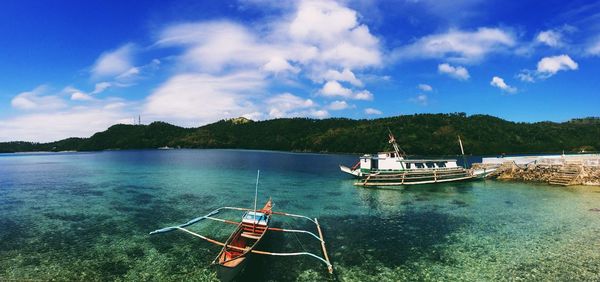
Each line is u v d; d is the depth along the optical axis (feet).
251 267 70.74
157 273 68.39
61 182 193.47
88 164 338.95
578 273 68.69
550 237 90.99
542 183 187.42
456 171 197.98
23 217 110.22
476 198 145.89
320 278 66.64
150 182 192.95
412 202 138.10
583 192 156.35
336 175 234.38
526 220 108.27
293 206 130.11
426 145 564.71
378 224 104.63
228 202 136.56
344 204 134.21
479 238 90.94
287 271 69.36
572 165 188.34
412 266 72.69
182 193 156.04
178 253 78.69
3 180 203.82
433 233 95.55
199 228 97.91
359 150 617.62
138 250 80.38
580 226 100.63
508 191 163.02
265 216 91.91
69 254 77.82
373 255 78.79
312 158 465.06
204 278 66.44
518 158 233.35
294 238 89.86
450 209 125.08
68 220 106.63
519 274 68.59
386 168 192.75
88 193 155.12
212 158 447.01
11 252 78.95
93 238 88.94
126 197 145.38
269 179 210.38
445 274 68.85
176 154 587.27
